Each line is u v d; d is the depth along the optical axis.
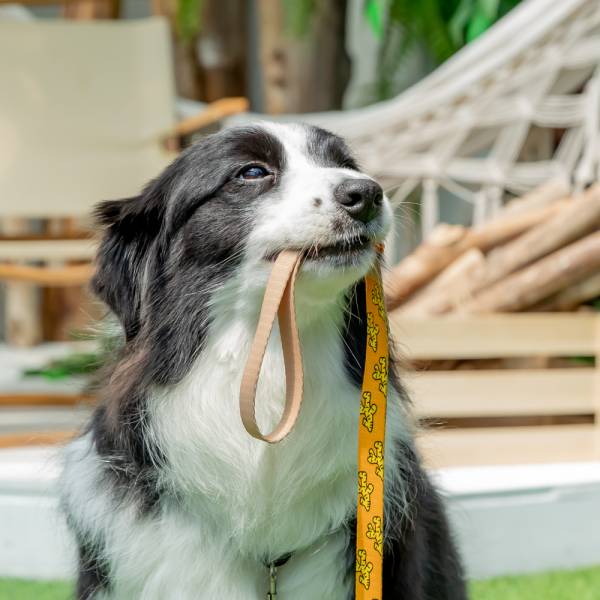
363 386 4.14
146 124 9.55
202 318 4.33
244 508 4.34
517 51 9.21
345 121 10.14
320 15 12.62
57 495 5.06
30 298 12.32
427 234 10.15
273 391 4.34
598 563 6.60
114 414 4.37
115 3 11.76
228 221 4.32
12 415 8.37
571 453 7.23
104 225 4.80
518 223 8.07
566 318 7.20
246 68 13.30
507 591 6.20
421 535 4.54
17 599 5.97
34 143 9.43
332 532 4.39
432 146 10.01
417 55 13.09
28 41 9.63
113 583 4.35
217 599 4.38
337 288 4.15
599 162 8.60
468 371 7.41
